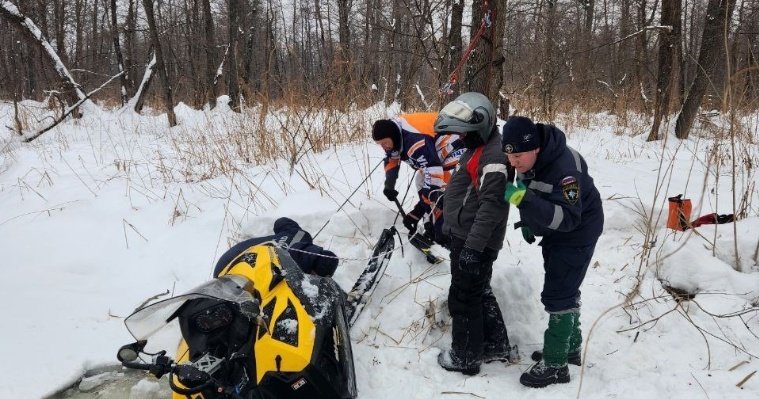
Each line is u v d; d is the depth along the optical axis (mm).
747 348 3510
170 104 12891
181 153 8539
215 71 18359
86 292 4586
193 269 4805
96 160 8289
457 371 3494
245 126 8508
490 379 3426
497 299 4004
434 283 4254
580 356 3545
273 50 8047
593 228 3105
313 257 3699
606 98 14938
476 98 3201
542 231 3066
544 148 2918
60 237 5520
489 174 3066
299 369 2662
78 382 3520
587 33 17547
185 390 2564
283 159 7035
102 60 30812
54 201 6430
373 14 17812
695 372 3279
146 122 13438
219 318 2852
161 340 2975
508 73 13367
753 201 5629
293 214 5078
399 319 3996
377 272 4250
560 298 3195
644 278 4371
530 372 3348
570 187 2857
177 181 6824
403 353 3680
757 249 4172
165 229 5488
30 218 6023
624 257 4715
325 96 7898
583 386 3285
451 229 3420
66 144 9953
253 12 22438
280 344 2713
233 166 6742
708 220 4797
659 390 3146
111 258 5117
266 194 5742
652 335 3768
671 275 4266
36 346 3756
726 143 7973
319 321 2920
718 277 4090
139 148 9273
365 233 5004
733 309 3844
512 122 2863
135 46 29297
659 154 8711
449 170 4262
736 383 3121
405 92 9406
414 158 4266
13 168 8242
